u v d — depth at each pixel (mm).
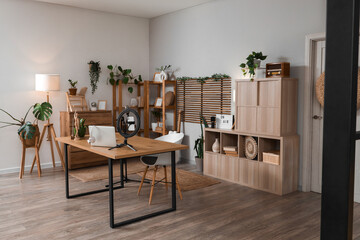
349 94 1137
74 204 3945
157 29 6926
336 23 1159
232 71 5367
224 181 4992
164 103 6316
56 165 6012
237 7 5238
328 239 1226
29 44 5641
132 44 6922
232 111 5387
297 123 4555
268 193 4410
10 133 5527
